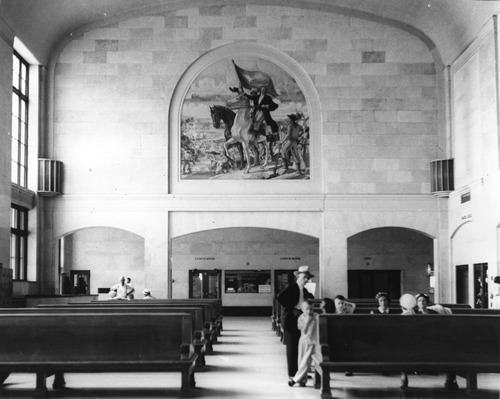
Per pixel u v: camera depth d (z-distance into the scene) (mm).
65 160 26906
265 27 27312
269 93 27406
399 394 10836
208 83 27391
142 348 10734
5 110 22125
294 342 11852
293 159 27266
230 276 33719
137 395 10719
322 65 27344
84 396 10648
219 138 27297
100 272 32438
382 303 12883
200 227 27047
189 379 10820
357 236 33688
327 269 26938
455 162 26188
